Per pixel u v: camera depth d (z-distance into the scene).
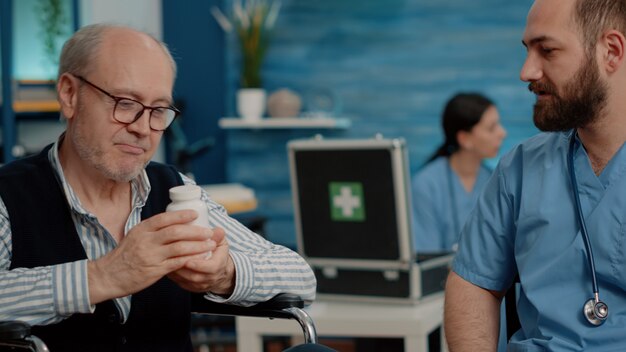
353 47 4.66
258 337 2.39
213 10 4.75
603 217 1.53
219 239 1.52
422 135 4.59
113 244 1.64
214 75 4.77
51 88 3.95
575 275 1.56
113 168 1.57
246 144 4.74
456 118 3.20
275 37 4.73
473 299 1.73
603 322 1.53
